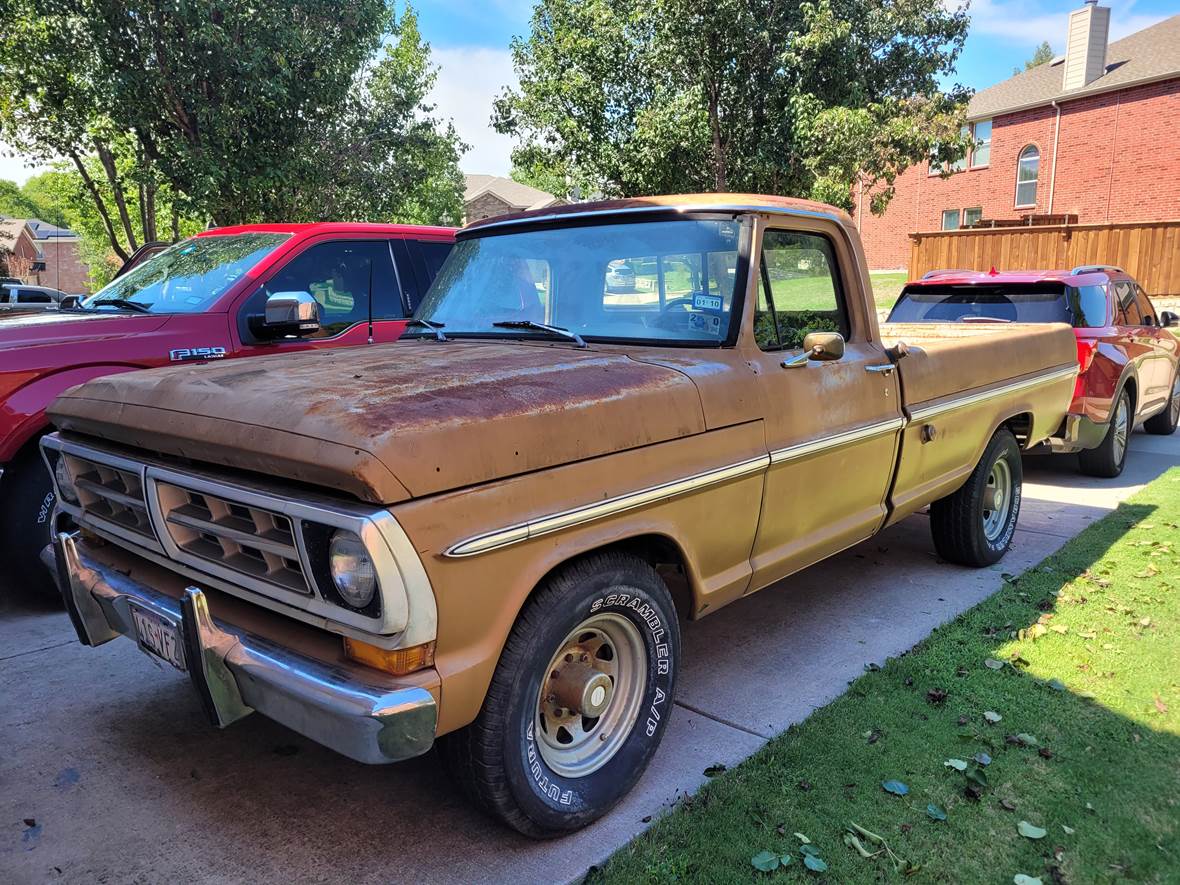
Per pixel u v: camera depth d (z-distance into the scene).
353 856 2.64
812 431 3.54
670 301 3.43
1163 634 4.18
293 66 15.15
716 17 16.48
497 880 2.53
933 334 6.56
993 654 3.98
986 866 2.52
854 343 3.99
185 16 13.21
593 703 2.72
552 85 19.16
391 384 2.53
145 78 13.74
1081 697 3.55
